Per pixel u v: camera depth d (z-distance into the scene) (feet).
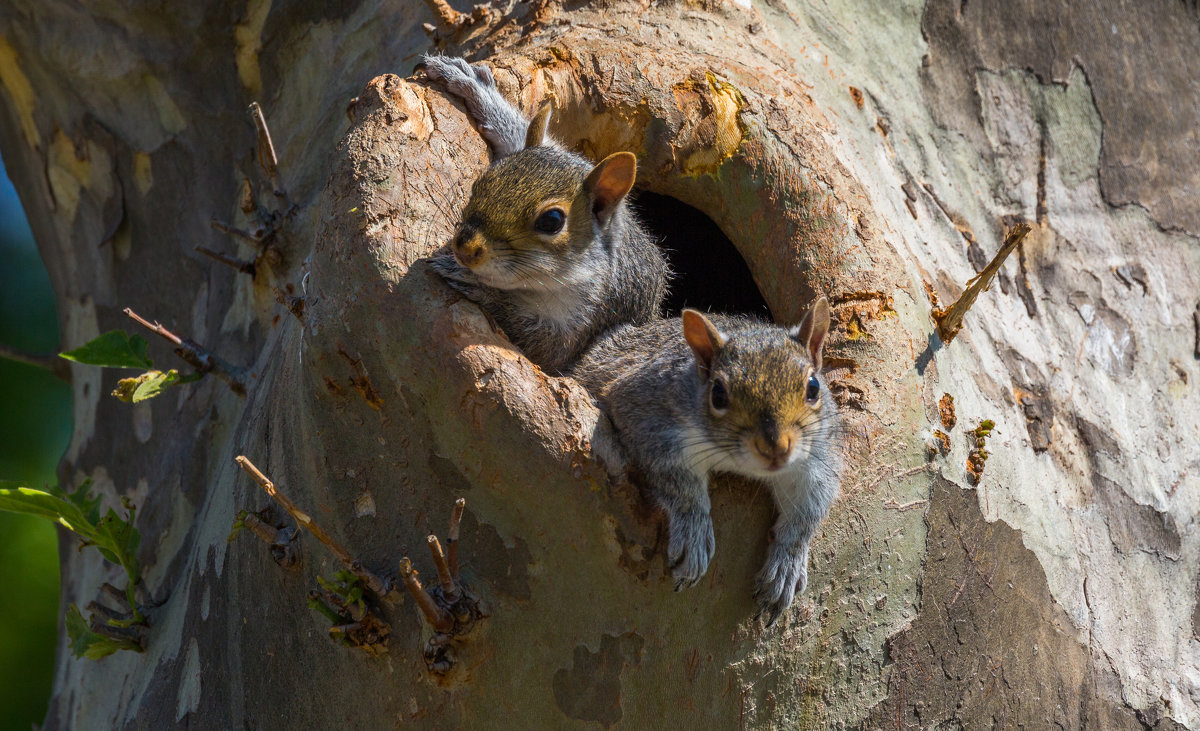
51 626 65.67
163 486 43.34
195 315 45.11
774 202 32.04
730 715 27.35
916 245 37.01
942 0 44.32
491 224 27.78
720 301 40.34
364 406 26.94
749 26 38.27
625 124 32.99
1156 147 45.93
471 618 25.94
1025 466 35.55
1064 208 43.39
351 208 27.55
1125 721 34.94
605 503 25.36
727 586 26.50
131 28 44.83
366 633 26.86
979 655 31.35
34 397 69.15
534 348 30.45
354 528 27.68
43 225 53.11
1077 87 45.34
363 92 30.40
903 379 30.07
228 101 44.11
